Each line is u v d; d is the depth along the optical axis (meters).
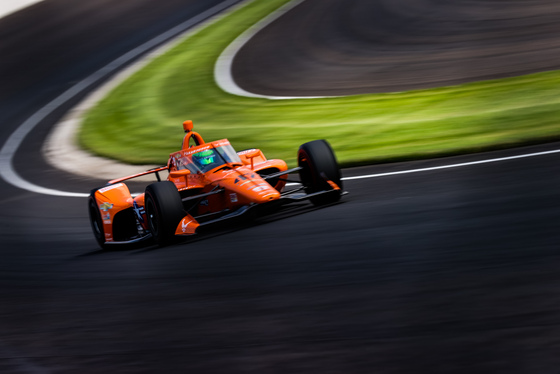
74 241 30.12
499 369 11.34
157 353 14.61
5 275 25.36
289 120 46.47
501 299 14.04
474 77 49.38
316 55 68.69
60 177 44.94
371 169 32.94
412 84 50.81
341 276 17.50
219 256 21.97
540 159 27.86
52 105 71.69
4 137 63.12
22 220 35.38
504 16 72.44
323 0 98.38
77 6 119.31
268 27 87.00
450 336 12.80
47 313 19.30
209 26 94.81
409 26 75.25
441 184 26.94
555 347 11.72
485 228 19.59
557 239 17.30
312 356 13.06
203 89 62.50
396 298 15.20
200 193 26.95
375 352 12.74
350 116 44.25
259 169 26.84
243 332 14.85
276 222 25.42
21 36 105.94
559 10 70.75
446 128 36.78
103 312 18.33
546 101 37.97
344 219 23.88
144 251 25.70
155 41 92.44
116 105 64.56
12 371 15.07
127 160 45.59
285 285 17.59
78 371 14.43
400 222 22.16
